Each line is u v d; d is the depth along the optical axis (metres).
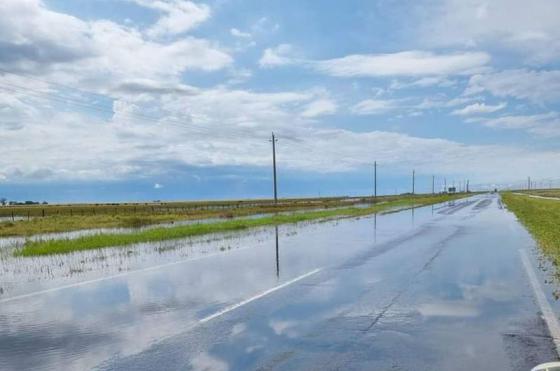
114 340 6.30
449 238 18.91
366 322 6.97
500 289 9.16
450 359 5.40
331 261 13.21
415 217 34.09
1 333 6.73
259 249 16.39
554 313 7.36
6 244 22.69
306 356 5.55
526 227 23.69
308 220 33.91
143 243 19.67
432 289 9.25
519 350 5.68
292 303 8.23
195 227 26.38
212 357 5.56
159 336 6.45
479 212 39.62
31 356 5.71
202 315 7.52
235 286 9.83
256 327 6.79
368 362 5.33
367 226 26.45
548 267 11.62
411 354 5.58
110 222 40.22
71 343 6.20
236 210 60.28
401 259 13.38
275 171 58.47
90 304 8.50
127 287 10.02
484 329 6.57
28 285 10.70
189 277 11.02
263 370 5.12
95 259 15.02
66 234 28.36
